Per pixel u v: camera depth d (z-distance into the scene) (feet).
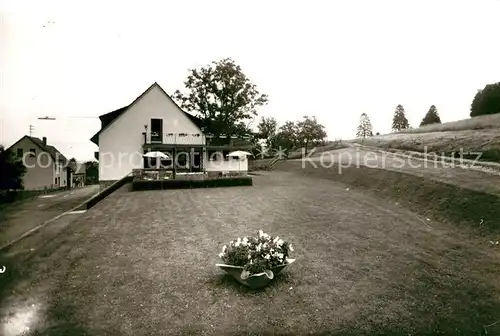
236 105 143.64
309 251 30.50
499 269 26.43
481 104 123.75
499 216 34.88
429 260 28.53
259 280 22.44
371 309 20.66
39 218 54.95
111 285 23.54
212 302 21.21
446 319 19.90
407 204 48.80
